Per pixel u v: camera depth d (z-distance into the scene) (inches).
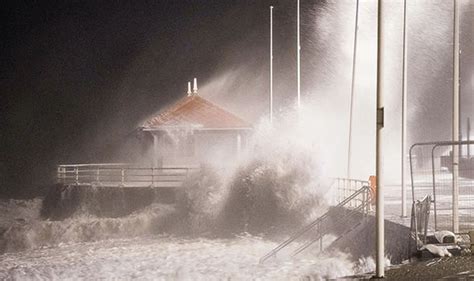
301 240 2787.9
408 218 2310.5
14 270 2276.1
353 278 1555.1
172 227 3422.7
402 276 1451.8
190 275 2059.5
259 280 1916.8
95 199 3900.1
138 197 3806.6
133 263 2374.5
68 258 2652.6
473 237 1685.5
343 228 2453.2
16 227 3432.6
